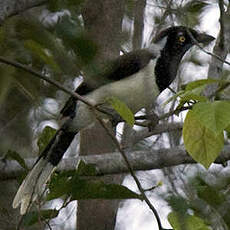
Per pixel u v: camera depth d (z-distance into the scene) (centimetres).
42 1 527
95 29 815
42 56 427
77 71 346
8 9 591
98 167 837
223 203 616
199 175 654
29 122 912
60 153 877
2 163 838
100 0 817
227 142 923
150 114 841
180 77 1126
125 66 923
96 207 956
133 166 838
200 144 582
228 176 781
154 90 968
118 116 912
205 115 463
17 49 443
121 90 917
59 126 923
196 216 561
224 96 893
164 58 977
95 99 902
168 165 830
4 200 938
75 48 326
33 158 929
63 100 912
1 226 851
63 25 330
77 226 963
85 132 998
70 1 367
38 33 361
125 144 900
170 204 478
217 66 898
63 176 614
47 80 472
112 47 831
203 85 513
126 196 574
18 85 492
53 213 596
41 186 825
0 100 441
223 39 900
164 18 1096
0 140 895
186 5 1098
